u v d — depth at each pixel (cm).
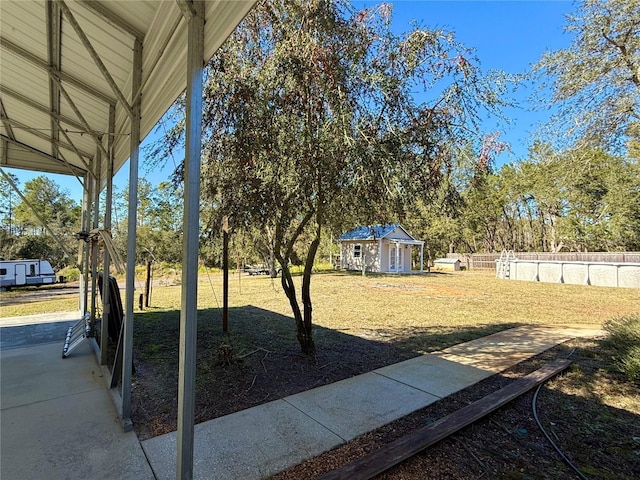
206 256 775
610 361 392
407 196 337
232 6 123
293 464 198
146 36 212
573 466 201
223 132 334
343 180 336
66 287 1445
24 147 505
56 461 198
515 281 1487
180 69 183
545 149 663
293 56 290
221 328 555
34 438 223
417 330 564
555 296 1009
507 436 233
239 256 697
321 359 400
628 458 210
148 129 265
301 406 274
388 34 331
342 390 308
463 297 977
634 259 1404
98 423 244
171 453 208
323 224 419
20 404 274
